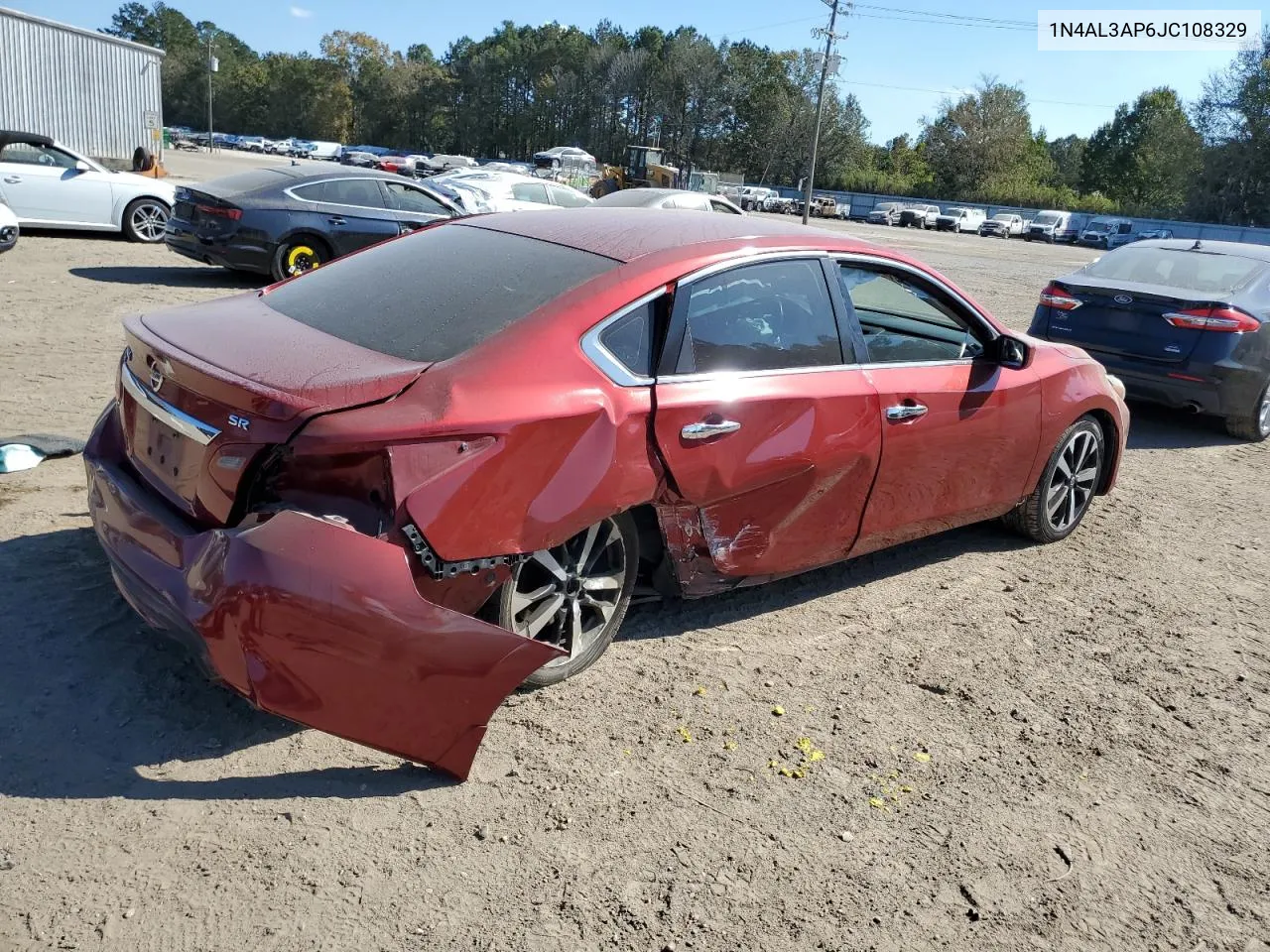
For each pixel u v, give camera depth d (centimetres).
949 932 248
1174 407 819
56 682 308
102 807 258
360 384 269
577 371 305
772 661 377
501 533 284
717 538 357
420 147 13538
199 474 276
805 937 241
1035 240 6244
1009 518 530
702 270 346
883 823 288
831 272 392
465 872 250
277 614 247
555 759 300
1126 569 514
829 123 8975
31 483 465
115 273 1168
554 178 4750
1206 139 6938
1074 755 335
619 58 11281
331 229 1141
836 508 393
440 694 265
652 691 345
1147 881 276
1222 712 374
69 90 2553
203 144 10212
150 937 219
